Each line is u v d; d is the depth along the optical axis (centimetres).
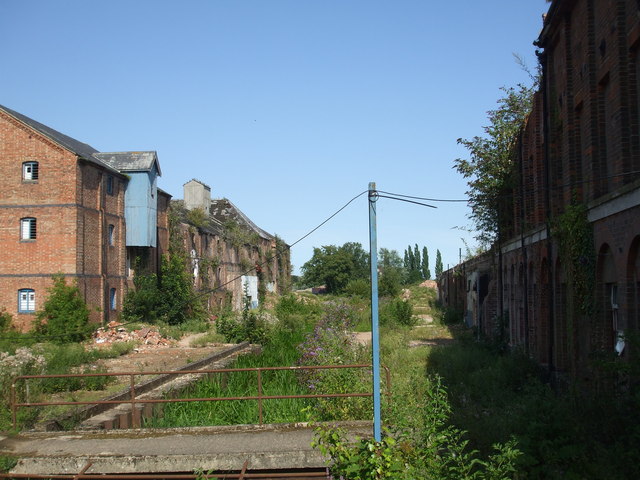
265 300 6906
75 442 1038
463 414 1181
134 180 4194
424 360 2136
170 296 4331
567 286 1512
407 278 11444
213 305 5619
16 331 3400
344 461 816
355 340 2158
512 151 2744
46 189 3519
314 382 1359
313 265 9906
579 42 1475
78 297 3431
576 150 1513
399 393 1187
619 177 1205
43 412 1295
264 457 938
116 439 1055
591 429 907
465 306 4241
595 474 802
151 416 1363
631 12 1159
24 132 3544
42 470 937
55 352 2431
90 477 911
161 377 1700
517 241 2303
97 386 1744
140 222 4178
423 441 866
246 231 6850
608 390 1053
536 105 1961
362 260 10619
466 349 2458
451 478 816
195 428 1113
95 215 3744
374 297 906
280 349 2548
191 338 3634
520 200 2339
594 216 1338
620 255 1171
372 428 1066
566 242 1513
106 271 3859
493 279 2916
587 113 1395
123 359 2573
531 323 2066
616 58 1203
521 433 970
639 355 912
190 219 5316
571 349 1472
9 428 1153
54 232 3500
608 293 1321
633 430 859
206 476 868
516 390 1566
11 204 3534
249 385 1592
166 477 913
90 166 3691
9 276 3497
